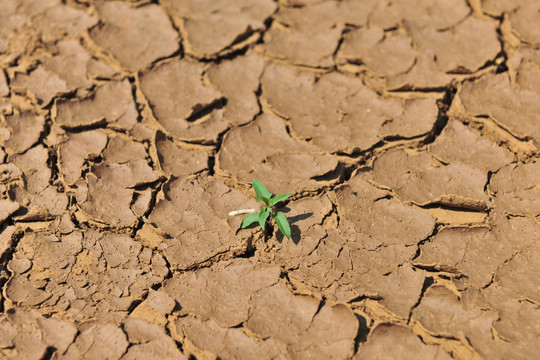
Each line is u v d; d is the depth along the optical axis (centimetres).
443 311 110
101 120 122
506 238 114
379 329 109
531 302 111
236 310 111
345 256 114
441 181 117
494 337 109
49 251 114
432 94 124
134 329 110
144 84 125
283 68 127
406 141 120
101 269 113
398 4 131
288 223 114
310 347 109
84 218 116
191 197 117
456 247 114
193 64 127
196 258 114
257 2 133
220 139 121
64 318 111
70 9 132
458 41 128
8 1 133
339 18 131
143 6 132
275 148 121
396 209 116
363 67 126
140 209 116
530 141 119
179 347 110
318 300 111
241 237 115
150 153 120
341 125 122
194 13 132
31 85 125
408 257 113
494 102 122
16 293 112
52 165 120
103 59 128
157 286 113
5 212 116
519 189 117
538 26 128
